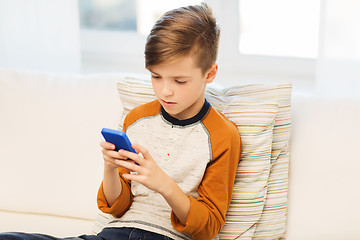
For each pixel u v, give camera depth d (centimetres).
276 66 246
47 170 172
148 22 262
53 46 236
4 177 174
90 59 271
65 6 231
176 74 125
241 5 241
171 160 140
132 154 121
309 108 160
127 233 135
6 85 180
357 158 152
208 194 136
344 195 151
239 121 148
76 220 170
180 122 140
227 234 148
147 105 148
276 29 242
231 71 250
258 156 147
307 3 236
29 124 175
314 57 241
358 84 204
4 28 234
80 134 171
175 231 137
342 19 201
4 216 172
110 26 268
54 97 176
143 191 143
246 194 147
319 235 152
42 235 132
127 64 266
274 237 151
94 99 173
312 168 154
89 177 169
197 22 128
